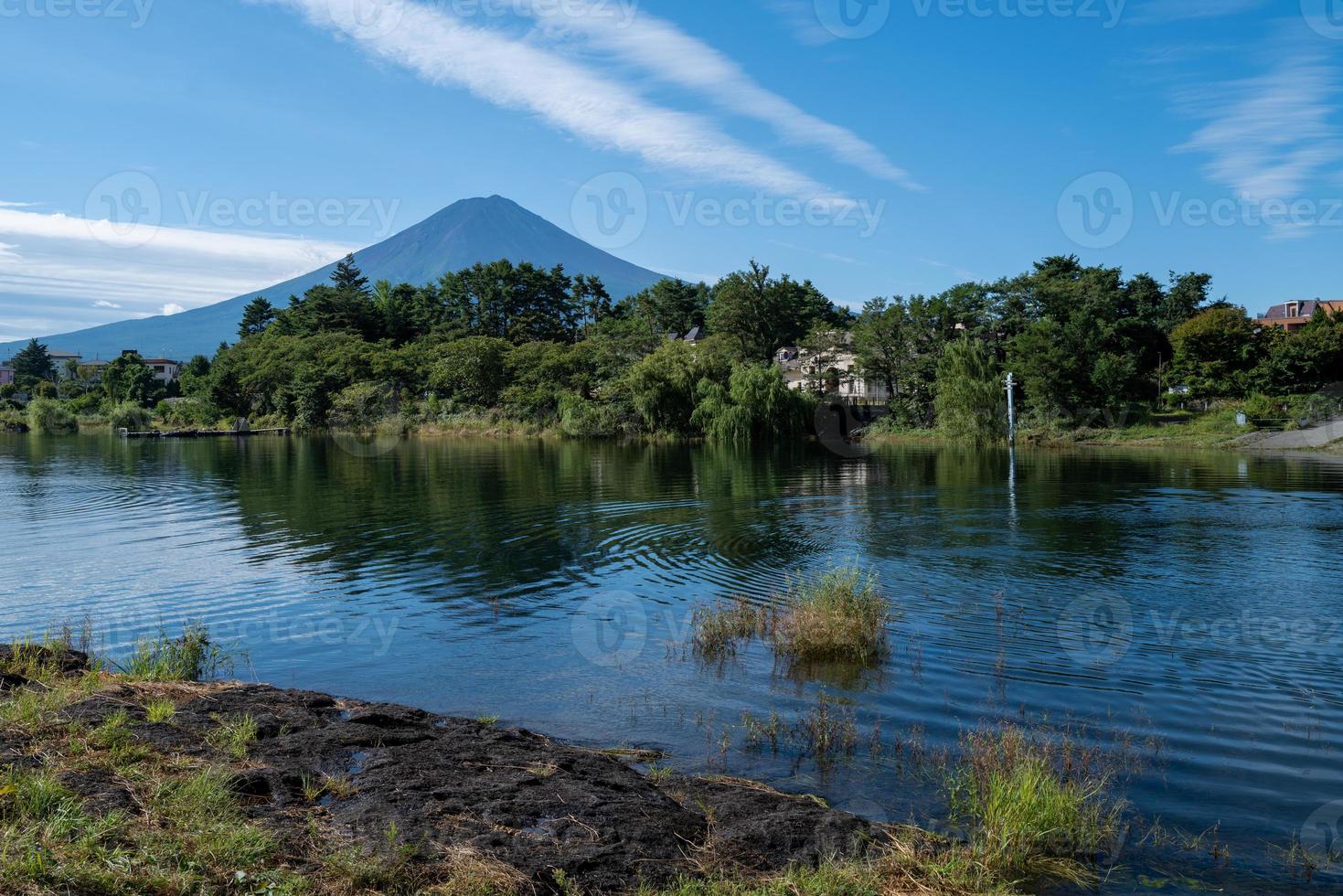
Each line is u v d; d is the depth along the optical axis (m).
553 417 87.06
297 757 7.79
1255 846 7.13
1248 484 36.06
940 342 80.88
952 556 20.36
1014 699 10.81
